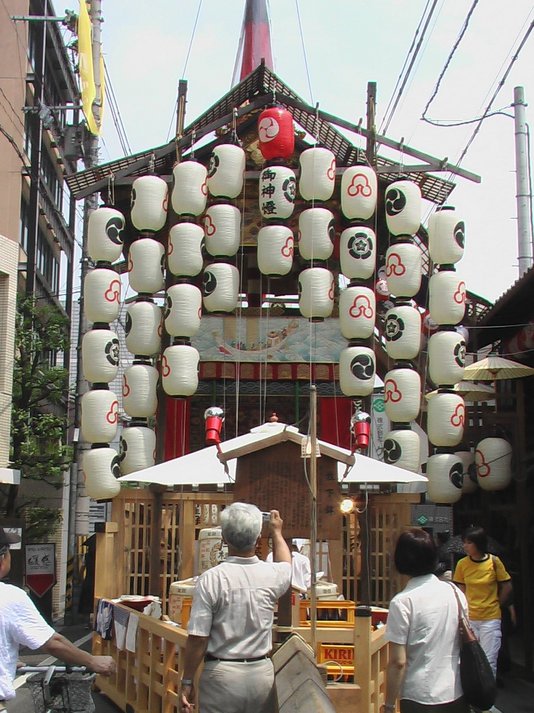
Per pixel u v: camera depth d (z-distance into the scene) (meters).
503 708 10.38
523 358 17.02
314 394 6.93
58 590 22.77
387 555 12.93
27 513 21.06
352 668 7.96
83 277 19.89
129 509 13.12
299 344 16.56
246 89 16.70
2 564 5.46
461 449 16.08
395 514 13.00
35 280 24.70
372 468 9.50
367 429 8.01
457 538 12.55
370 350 14.92
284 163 15.51
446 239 15.04
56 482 23.27
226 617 5.24
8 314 18.17
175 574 13.45
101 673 4.98
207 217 15.38
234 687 5.12
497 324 17.70
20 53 23.47
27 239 25.28
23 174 23.86
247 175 16.08
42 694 5.45
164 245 16.64
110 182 16.33
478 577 9.75
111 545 12.16
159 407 16.09
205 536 11.52
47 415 20.39
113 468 14.82
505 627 12.88
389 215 15.18
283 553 5.77
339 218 17.59
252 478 7.36
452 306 14.90
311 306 14.93
